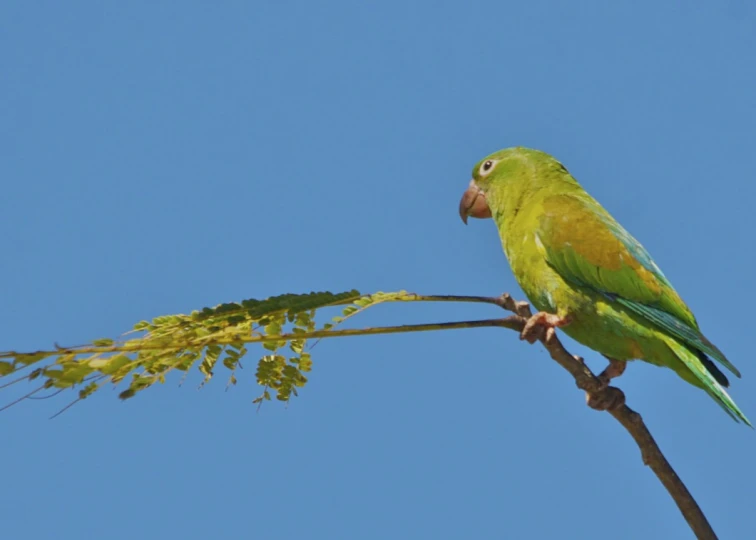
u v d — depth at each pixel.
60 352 6.92
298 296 8.09
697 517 9.94
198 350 7.89
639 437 10.13
